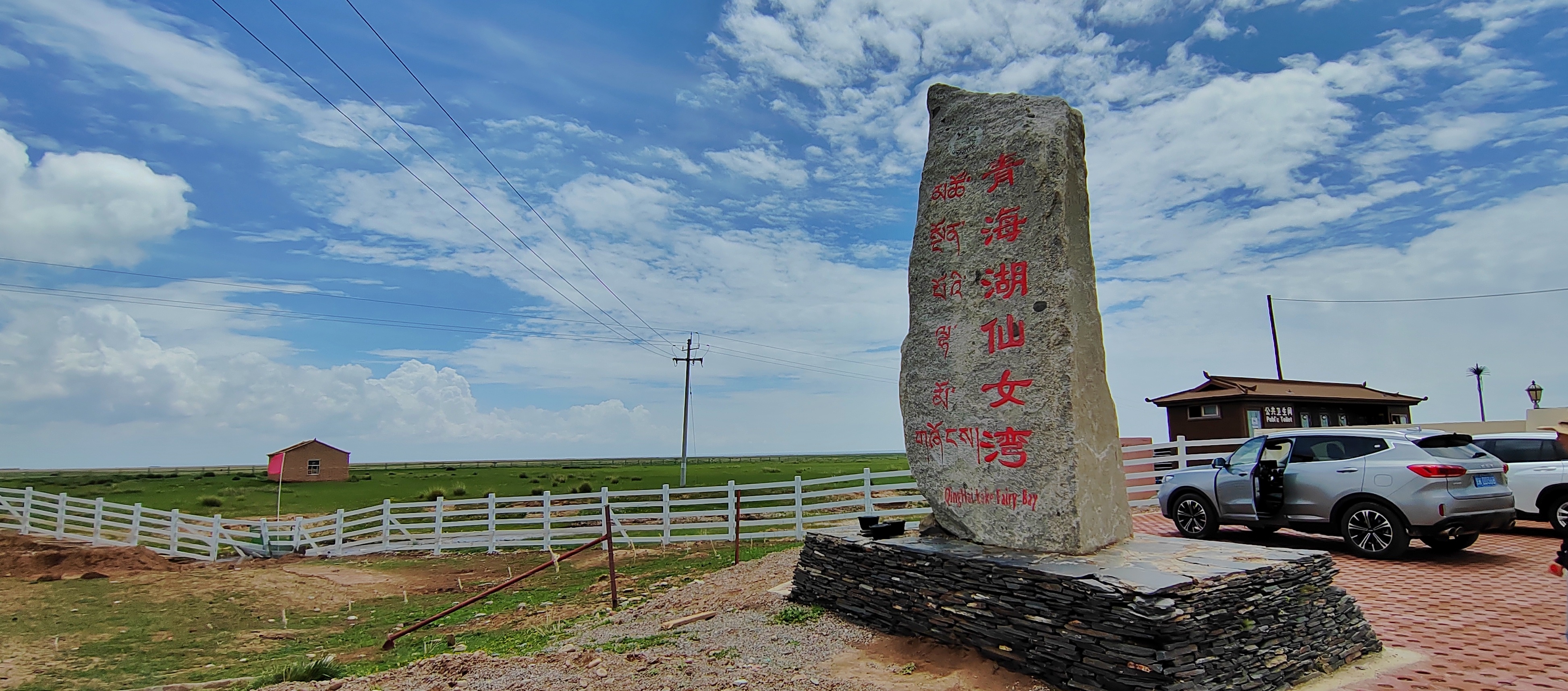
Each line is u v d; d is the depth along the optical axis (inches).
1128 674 190.4
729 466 3036.4
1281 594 215.0
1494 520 334.3
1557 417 802.8
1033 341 263.6
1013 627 224.4
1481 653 226.5
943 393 291.3
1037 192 270.8
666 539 664.4
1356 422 983.0
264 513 1252.5
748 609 321.1
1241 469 403.9
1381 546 348.5
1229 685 193.2
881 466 2224.4
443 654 275.3
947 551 257.4
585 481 1893.5
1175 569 211.9
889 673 230.2
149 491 1717.5
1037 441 257.6
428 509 1159.6
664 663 242.2
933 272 303.4
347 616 484.7
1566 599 279.9
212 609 517.7
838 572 302.2
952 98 312.8
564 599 449.7
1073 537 243.8
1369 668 217.2
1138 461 625.3
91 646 418.0
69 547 782.5
